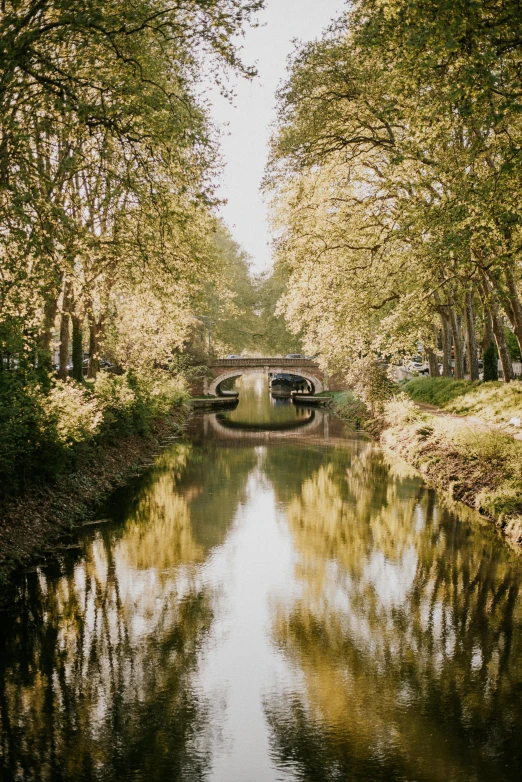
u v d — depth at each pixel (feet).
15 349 50.01
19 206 39.19
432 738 26.71
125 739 26.81
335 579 44.70
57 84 41.16
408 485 73.51
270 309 243.81
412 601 40.60
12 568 43.27
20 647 34.76
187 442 114.93
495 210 43.34
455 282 82.17
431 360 143.95
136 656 33.76
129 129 45.57
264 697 29.86
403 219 58.54
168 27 45.68
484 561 47.01
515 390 90.27
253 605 40.24
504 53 40.34
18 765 25.16
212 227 65.98
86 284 57.72
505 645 34.68
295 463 92.02
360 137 72.43
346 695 30.09
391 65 46.24
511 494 55.83
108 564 46.96
